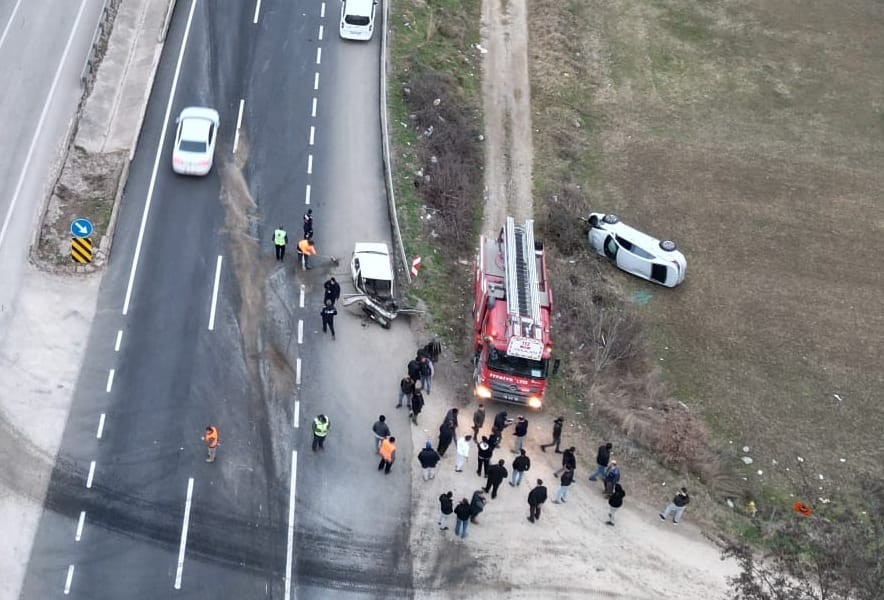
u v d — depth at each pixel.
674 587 33.12
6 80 48.66
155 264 40.94
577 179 52.31
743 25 65.31
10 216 42.12
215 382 37.06
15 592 30.11
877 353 44.72
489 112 55.16
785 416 41.25
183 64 51.47
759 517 36.34
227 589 31.08
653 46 62.59
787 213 51.81
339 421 36.50
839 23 66.50
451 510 32.84
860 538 35.75
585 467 36.62
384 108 50.91
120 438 34.72
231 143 47.38
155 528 32.31
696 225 50.47
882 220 52.00
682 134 56.31
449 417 34.88
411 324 40.66
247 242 42.66
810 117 58.62
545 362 36.97
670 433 38.38
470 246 45.94
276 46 53.94
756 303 46.50
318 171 47.03
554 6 64.06
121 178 43.94
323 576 31.84
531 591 32.34
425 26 58.91
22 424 34.66
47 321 38.09
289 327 39.50
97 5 54.56
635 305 45.59
